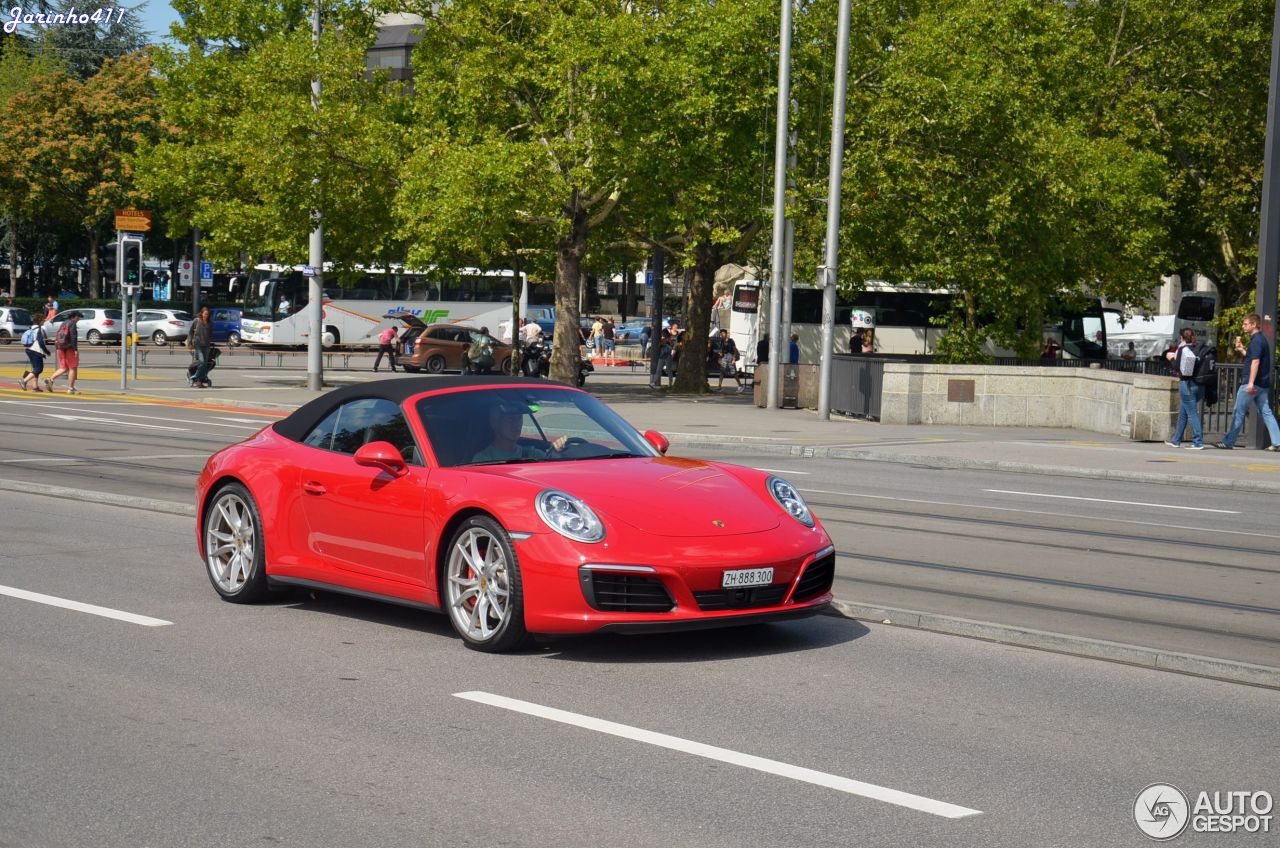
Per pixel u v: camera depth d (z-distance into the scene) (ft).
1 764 17.44
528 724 19.39
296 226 113.60
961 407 88.48
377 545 25.67
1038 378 88.63
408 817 15.42
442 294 210.59
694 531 23.30
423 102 112.57
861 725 19.54
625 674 22.56
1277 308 71.77
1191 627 27.61
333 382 128.77
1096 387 84.07
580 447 26.55
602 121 102.68
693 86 102.89
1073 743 18.79
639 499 23.85
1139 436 75.51
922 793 16.46
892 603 29.45
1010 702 21.03
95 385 115.65
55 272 272.10
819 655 24.21
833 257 90.33
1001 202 97.91
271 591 28.63
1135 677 22.86
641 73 99.40
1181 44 131.23
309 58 110.42
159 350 193.36
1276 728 19.79
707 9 104.78
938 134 100.27
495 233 102.53
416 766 17.37
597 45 101.45
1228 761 18.07
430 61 116.16
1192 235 146.10
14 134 231.30
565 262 114.73
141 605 28.17
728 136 105.09
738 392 131.85
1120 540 40.24
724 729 19.21
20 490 47.42
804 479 57.00
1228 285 153.79
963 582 32.35
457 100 109.81
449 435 25.88
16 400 96.63
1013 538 40.11
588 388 133.80
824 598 24.63
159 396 104.68
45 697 20.80
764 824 15.24
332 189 109.70
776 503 25.22
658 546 22.79
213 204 124.36
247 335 203.21
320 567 26.78
